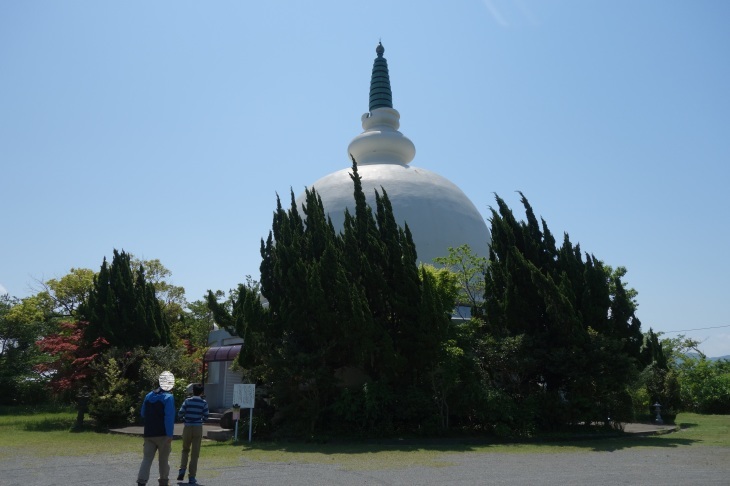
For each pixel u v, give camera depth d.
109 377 22.20
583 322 19.91
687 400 34.16
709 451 14.40
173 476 10.66
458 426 18.09
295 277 17.92
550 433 17.75
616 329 24.75
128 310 24.55
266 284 19.73
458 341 18.36
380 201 19.77
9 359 33.25
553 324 18.41
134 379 23.91
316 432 17.06
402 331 17.98
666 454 13.74
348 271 18.31
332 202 27.83
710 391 33.09
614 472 10.81
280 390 17.16
